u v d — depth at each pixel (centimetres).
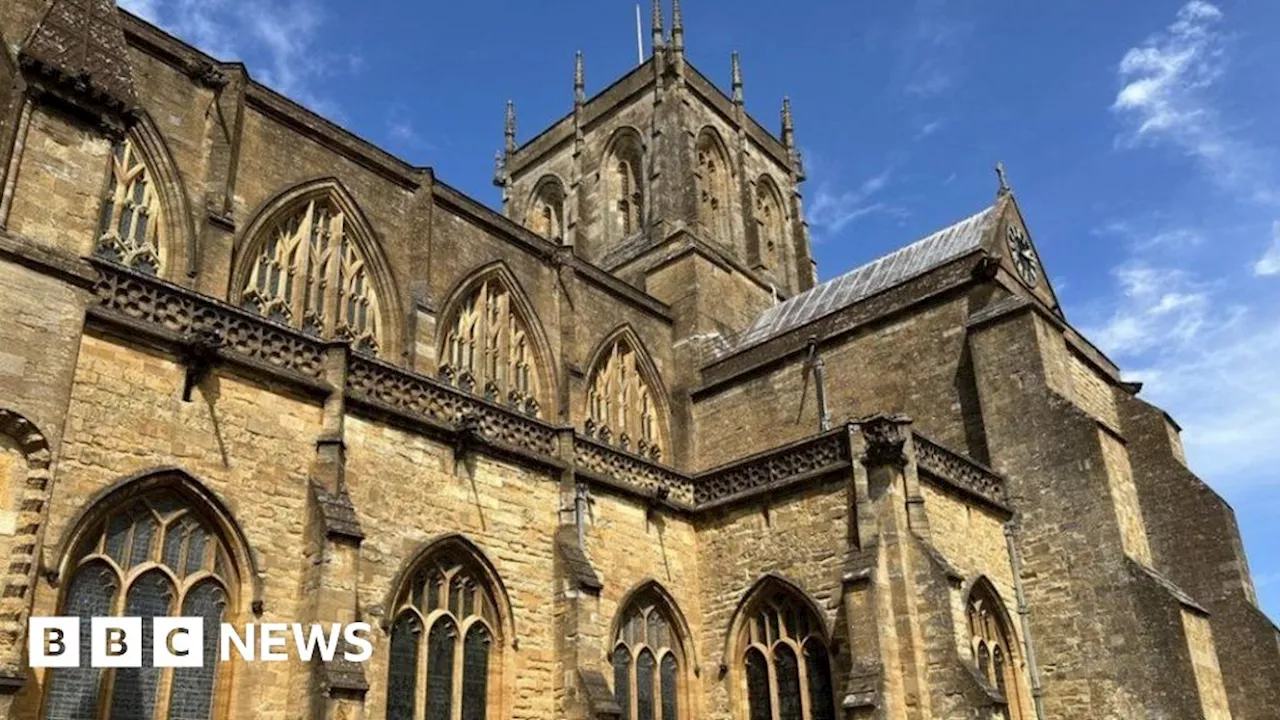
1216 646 4688
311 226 4809
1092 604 4306
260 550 3058
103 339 2875
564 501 4094
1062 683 4297
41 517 2498
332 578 3052
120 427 2838
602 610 4122
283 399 3288
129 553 2797
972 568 4253
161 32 4347
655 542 4488
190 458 2977
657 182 7975
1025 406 4750
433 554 3559
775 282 8500
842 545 4138
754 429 6056
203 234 4159
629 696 4159
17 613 2381
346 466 3375
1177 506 4988
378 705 3209
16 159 2745
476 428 3791
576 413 5688
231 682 2900
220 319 3216
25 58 2836
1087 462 4488
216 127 4391
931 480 4188
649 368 6506
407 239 5178
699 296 6969
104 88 2975
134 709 2705
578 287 6112
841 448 4284
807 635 4172
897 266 6397
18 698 2427
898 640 3778
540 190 9494
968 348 5169
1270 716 4456
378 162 5131
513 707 3628
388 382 3659
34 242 2698
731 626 4422
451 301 5278
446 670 3516
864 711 3572
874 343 5606
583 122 9169
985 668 4144
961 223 6275
